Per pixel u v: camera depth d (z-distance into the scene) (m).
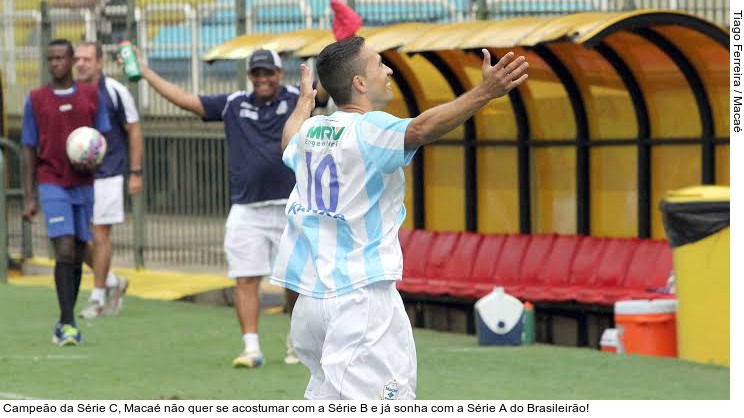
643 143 38.31
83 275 48.62
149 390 26.56
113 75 51.69
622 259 37.38
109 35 53.72
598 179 39.81
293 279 16.75
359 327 16.25
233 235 29.02
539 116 40.56
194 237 50.38
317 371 17.28
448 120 15.61
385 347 16.36
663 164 38.28
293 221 16.80
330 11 46.88
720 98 36.66
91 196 32.78
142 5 52.28
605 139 39.38
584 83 39.09
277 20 48.16
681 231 31.02
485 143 41.62
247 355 29.27
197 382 27.56
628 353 32.03
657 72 37.62
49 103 32.00
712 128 36.91
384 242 16.34
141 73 29.27
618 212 39.44
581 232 39.72
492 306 33.16
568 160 40.50
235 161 28.97
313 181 16.59
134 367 29.58
